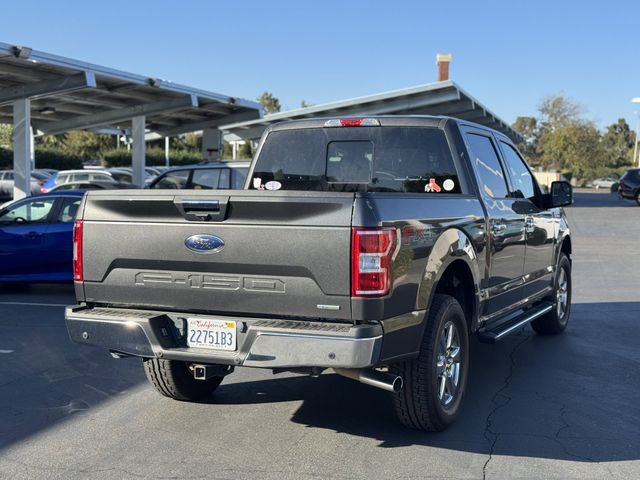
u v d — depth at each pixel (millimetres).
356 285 4094
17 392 5953
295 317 4309
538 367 6762
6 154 44469
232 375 6477
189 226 4480
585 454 4574
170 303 4629
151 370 5465
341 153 6297
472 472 4277
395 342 4332
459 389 5172
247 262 4328
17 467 4387
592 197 52062
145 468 4359
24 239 11102
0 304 10297
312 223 4176
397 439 4844
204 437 4891
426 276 4590
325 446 4715
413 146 6012
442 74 37875
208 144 27688
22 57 15297
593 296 10945
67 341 7852
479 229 5445
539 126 121312
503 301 6180
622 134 137875
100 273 4797
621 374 6516
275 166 6547
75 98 21812
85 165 51406
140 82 19453
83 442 4805
